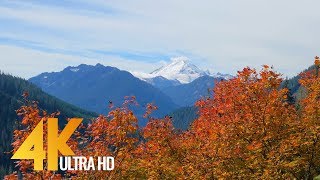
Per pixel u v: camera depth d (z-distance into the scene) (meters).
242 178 24.72
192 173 24.98
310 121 25.95
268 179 23.31
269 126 26.34
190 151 27.75
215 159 25.02
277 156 24.28
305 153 25.70
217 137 25.73
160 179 26.62
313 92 27.77
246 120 26.72
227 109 27.58
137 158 26.48
